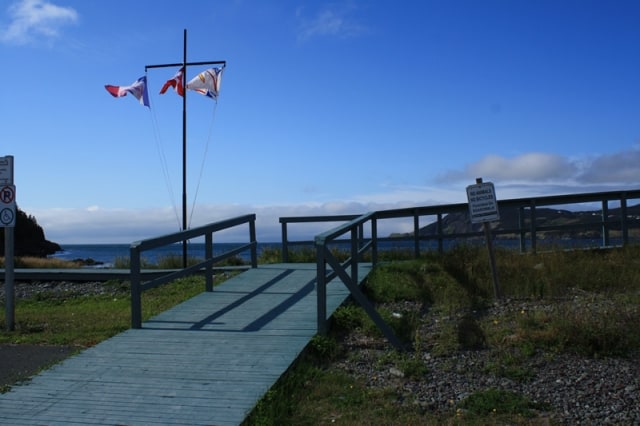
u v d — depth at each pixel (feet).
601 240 47.62
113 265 57.67
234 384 20.49
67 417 18.07
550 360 23.02
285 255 49.08
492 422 17.71
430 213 46.09
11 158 32.71
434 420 17.76
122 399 19.42
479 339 25.52
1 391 20.49
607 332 24.14
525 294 33.58
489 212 33.76
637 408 18.43
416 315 30.17
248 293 36.04
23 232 203.92
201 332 27.43
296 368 22.48
